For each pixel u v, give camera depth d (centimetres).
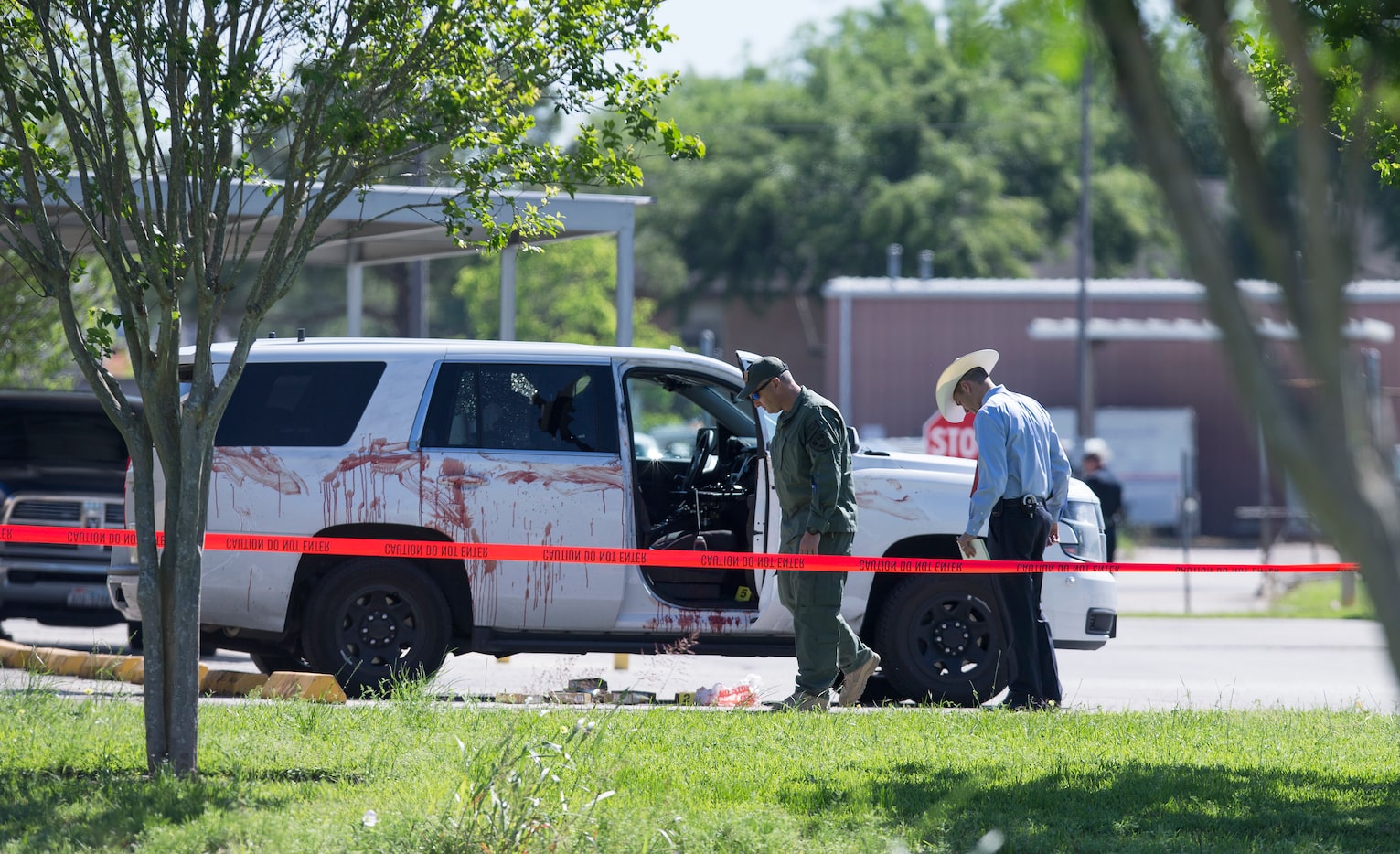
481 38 2256
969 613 3384
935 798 2191
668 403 18238
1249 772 2491
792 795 2184
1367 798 2295
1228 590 8812
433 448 3259
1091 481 6266
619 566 3266
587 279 17238
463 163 2319
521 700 3200
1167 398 12975
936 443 6353
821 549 2978
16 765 2345
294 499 3209
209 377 2205
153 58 2094
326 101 2242
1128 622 6581
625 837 1825
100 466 4744
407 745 2486
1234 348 711
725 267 19425
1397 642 664
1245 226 743
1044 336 12581
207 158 2133
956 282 13012
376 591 3247
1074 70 934
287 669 3803
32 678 3052
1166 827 2070
